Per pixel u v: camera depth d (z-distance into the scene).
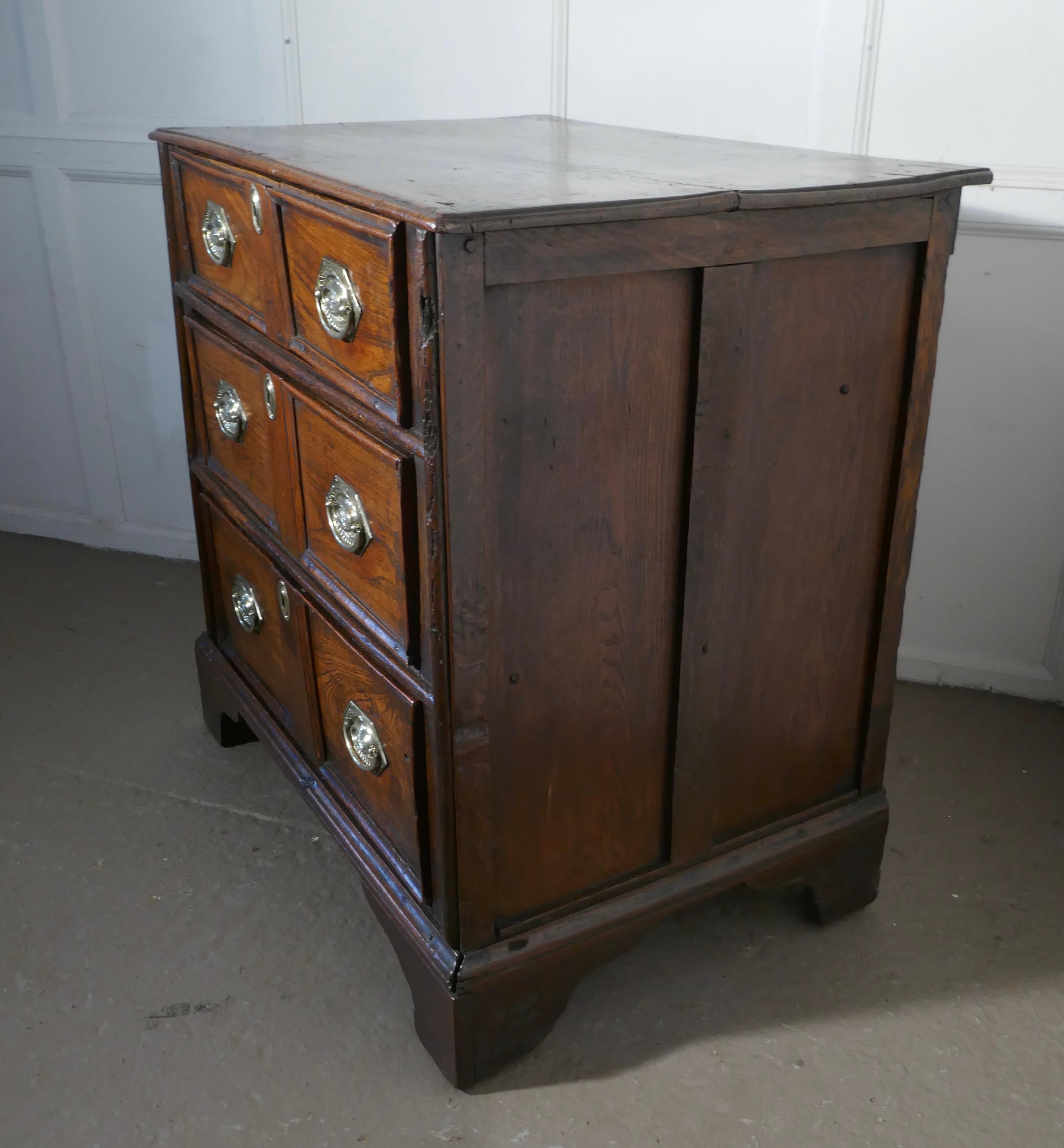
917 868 1.77
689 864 1.50
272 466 1.59
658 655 1.37
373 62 2.19
